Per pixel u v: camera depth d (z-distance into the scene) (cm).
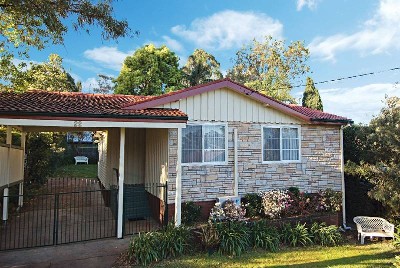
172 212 939
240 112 1073
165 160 962
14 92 1020
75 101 941
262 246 838
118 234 828
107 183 1287
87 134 3303
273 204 986
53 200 1367
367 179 1136
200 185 999
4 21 869
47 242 793
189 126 996
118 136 1245
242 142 1073
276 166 1122
